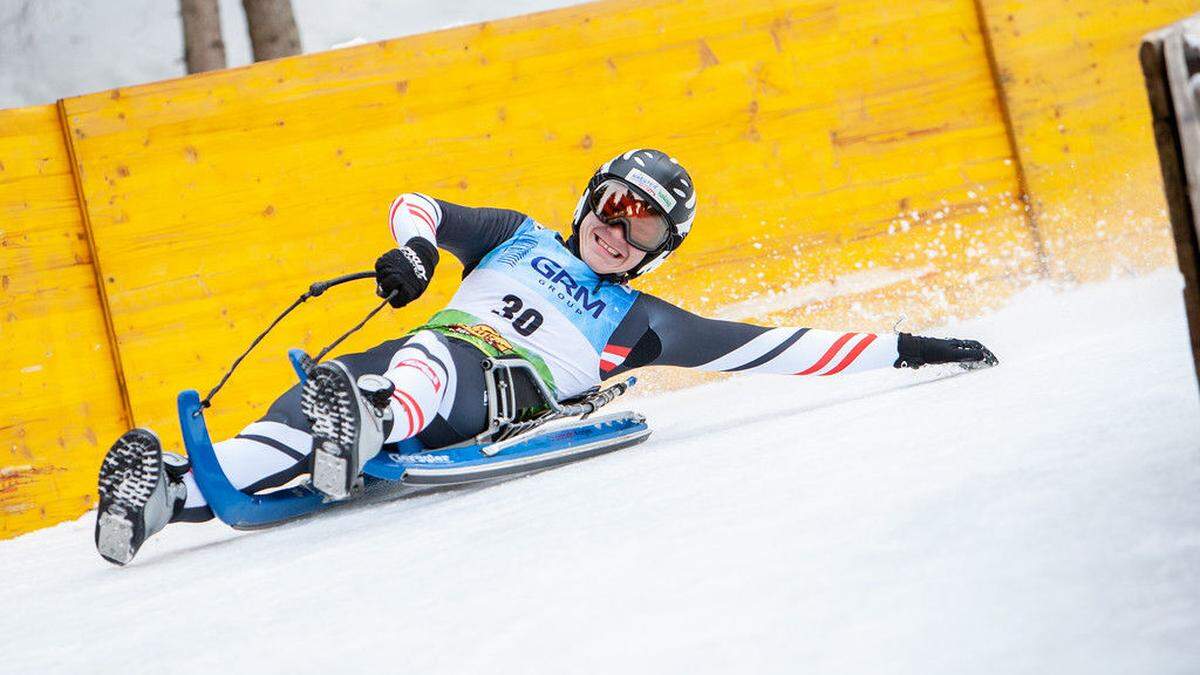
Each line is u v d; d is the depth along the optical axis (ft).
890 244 51.93
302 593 17.11
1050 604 10.33
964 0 52.95
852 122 51.90
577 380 30.19
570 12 50.08
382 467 26.81
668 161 30.35
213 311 47.14
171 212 46.88
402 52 48.91
